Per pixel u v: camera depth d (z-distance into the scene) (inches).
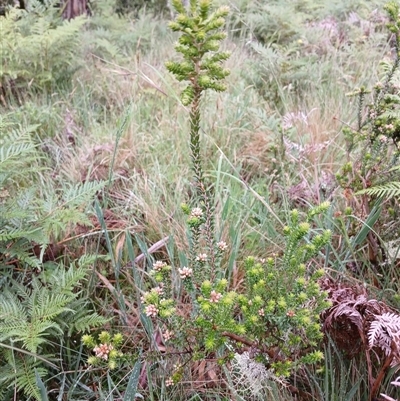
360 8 225.1
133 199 103.4
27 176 112.2
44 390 58.6
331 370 63.2
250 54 191.5
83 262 79.8
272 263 60.2
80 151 120.9
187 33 54.2
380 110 85.1
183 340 58.0
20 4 208.1
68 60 171.2
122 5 272.5
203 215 63.1
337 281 77.1
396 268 81.4
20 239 79.4
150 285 86.0
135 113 140.9
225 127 127.0
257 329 57.4
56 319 73.2
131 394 57.9
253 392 60.8
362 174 82.2
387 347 60.5
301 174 103.0
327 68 165.6
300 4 238.7
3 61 163.6
